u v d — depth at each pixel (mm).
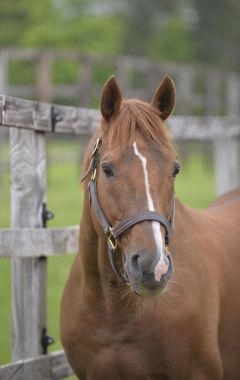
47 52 18094
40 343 5309
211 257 4617
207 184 19594
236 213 5473
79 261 4598
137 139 3857
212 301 4414
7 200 13680
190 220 4652
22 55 17672
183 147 22875
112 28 43750
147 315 4148
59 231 5426
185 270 4293
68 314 4473
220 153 9734
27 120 5082
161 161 3818
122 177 3787
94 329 4281
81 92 19609
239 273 4859
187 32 49312
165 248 3691
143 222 3699
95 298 4250
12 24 41781
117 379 4305
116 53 44719
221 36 49625
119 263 3986
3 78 17031
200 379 4289
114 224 3861
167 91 4102
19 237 5043
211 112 24922
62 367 5469
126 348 4211
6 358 6699
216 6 49688
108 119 4059
